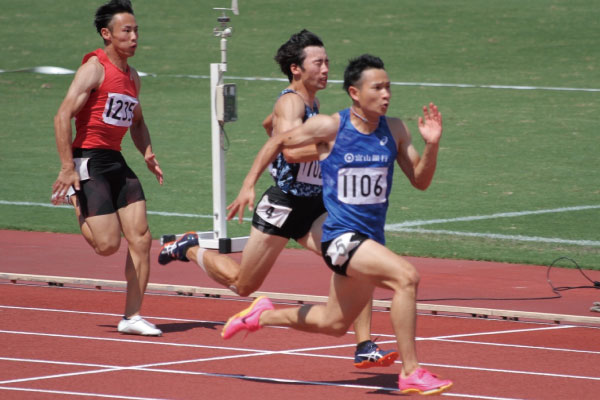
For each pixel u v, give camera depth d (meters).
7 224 42.31
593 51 96.31
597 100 76.56
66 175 24.39
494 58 94.75
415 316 19.11
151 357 23.30
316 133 19.62
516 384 21.28
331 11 116.56
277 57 23.03
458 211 45.09
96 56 25.19
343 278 19.95
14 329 25.95
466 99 77.75
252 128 68.62
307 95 22.94
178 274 33.53
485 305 29.19
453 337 25.62
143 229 25.53
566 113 71.81
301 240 22.88
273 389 20.77
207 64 96.00
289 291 30.80
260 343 24.83
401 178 53.22
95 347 24.17
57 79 89.56
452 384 19.67
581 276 33.47
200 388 20.75
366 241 19.44
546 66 90.81
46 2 123.62
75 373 21.80
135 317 25.45
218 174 35.03
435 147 19.28
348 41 103.06
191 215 44.41
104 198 25.19
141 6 121.44
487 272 34.03
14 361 22.77
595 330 26.55
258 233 22.67
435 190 49.97
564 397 20.34
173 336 25.42
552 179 52.25
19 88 85.62
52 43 105.25
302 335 25.75
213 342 24.86
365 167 19.59
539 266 35.12
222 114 34.66
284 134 19.86
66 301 29.48
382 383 21.38
